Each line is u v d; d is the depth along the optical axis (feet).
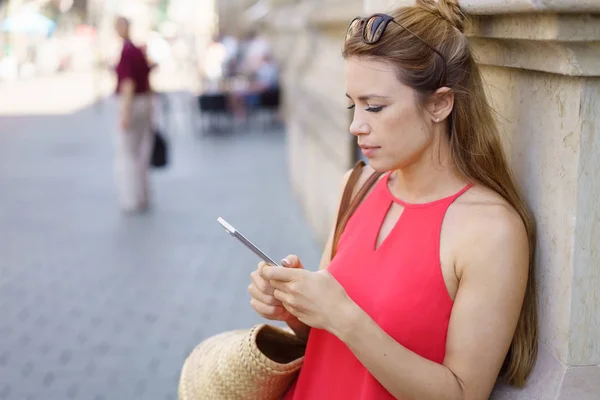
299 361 5.36
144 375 14.53
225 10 72.84
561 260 4.61
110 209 28.73
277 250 22.47
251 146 43.21
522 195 4.98
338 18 15.65
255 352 5.24
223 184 32.73
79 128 51.60
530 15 4.29
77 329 16.93
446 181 4.81
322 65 20.95
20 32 96.12
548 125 4.69
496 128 4.82
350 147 16.39
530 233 4.81
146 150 28.25
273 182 32.91
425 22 4.61
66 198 30.83
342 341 4.89
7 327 17.15
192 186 32.48
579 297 4.56
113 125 52.80
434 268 4.64
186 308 18.04
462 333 4.52
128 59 26.89
